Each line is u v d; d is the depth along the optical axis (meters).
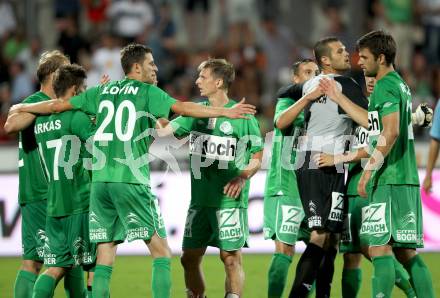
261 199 35.97
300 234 24.25
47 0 55.78
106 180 21.22
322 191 22.09
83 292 22.48
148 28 52.41
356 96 22.12
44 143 21.89
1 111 48.62
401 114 20.73
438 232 35.56
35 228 22.72
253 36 52.38
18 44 53.22
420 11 53.94
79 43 50.16
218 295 26.98
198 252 23.08
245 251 36.00
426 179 25.80
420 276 21.05
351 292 23.16
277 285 23.23
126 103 21.36
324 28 54.62
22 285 22.70
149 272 31.34
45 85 22.98
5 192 36.31
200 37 56.38
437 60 53.25
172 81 50.44
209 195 22.72
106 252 21.45
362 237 22.41
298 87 23.19
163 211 36.22
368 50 20.98
